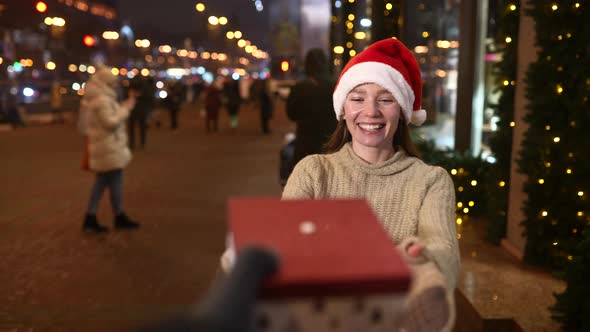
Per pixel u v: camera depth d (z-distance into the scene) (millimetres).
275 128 20375
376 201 1945
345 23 12914
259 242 1053
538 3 4484
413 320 1307
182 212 7609
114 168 6605
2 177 10414
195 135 17969
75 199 8500
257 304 917
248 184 9664
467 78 7430
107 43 62188
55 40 47531
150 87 14555
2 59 28000
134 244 6148
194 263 5535
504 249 5281
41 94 32281
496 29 6953
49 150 14438
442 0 9180
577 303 3482
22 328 4066
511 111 5395
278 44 36719
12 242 6215
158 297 4691
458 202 6484
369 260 991
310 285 918
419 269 1426
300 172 2031
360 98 2004
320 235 1099
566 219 4566
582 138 4289
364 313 950
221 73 106375
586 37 4168
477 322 3922
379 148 2027
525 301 4090
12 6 41750
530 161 4676
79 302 4562
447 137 8867
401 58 2025
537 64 4531
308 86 5250
